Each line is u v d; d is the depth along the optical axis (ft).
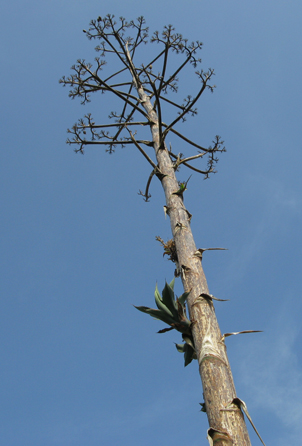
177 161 17.35
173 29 20.56
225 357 10.25
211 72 18.61
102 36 22.39
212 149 20.97
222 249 13.11
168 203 15.28
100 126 21.65
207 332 10.61
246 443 8.59
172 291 11.18
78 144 21.30
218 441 8.50
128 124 21.33
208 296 11.44
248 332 10.88
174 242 13.97
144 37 24.80
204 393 9.70
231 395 9.41
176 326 11.18
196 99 18.28
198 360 10.34
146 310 11.35
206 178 21.21
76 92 22.21
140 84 24.59
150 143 19.61
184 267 12.50
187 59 21.57
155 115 21.62
